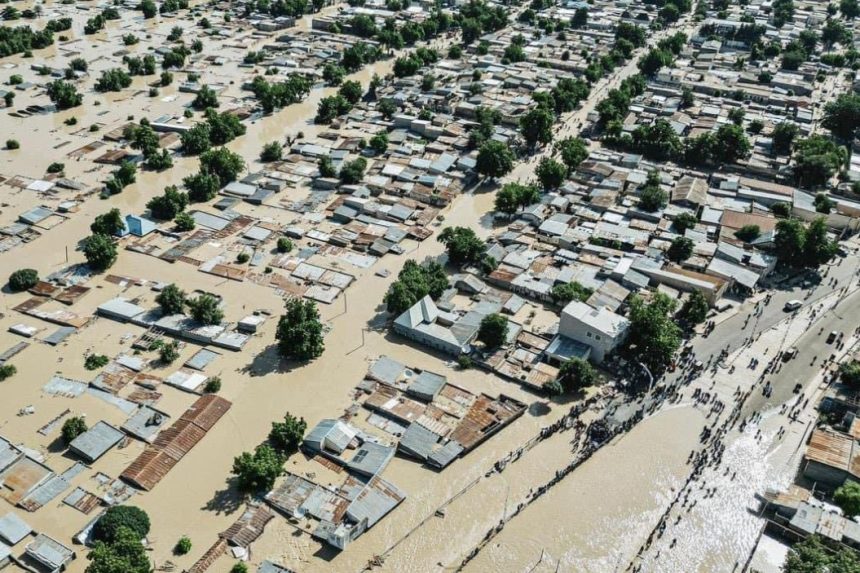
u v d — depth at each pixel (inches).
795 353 6525.6
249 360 6299.2
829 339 6692.9
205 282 7352.4
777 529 4825.3
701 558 4697.3
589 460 5398.6
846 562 4197.8
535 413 5797.2
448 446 5383.9
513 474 5260.8
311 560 4574.3
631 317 6338.6
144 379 6013.8
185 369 6156.5
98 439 5324.8
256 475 4909.0
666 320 6318.9
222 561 4530.0
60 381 5959.6
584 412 5816.9
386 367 6200.8
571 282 7091.5
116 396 5836.6
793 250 7721.5
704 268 7524.6
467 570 4579.2
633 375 6186.0
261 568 4475.9
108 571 4079.7
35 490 4953.3
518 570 4596.5
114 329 6619.1
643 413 5816.9
